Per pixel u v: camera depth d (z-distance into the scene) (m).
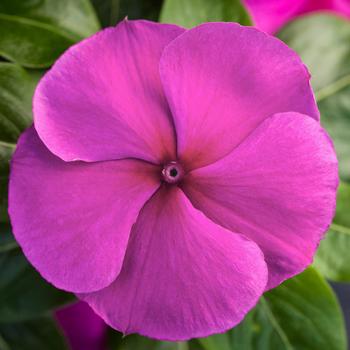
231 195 0.15
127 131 0.15
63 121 0.15
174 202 0.15
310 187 0.14
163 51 0.14
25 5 0.18
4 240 0.18
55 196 0.15
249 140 0.15
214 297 0.15
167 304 0.15
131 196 0.15
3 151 0.17
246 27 0.14
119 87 0.15
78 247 0.15
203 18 0.18
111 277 0.15
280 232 0.15
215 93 0.15
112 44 0.15
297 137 0.14
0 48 0.18
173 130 0.15
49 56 0.18
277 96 0.15
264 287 0.15
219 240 0.15
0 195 0.17
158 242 0.15
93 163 0.15
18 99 0.17
